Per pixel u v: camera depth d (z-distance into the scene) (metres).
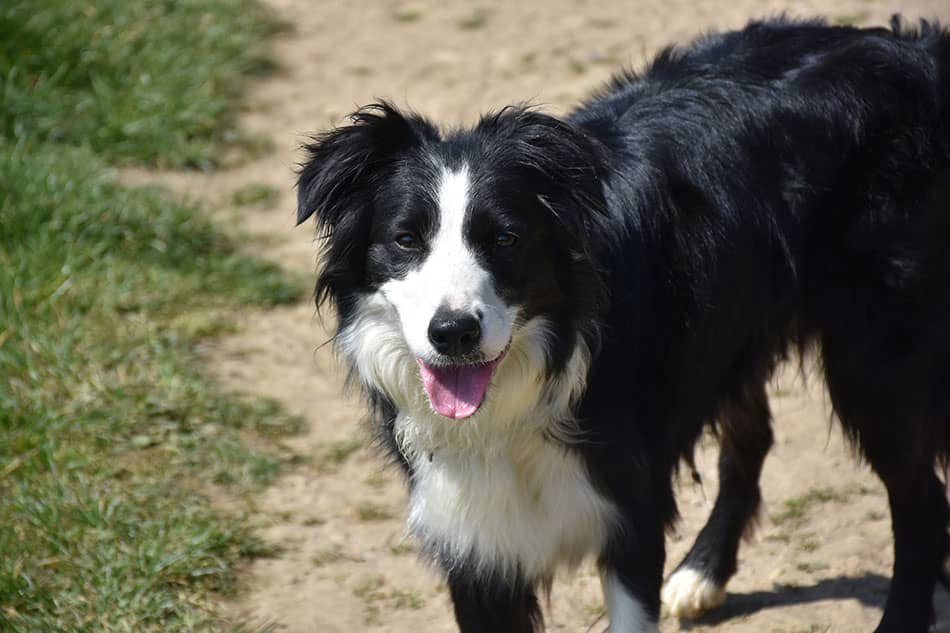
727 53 6.82
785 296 6.52
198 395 8.95
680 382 6.11
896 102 6.40
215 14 14.62
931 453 6.63
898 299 6.36
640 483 5.81
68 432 8.39
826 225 6.42
